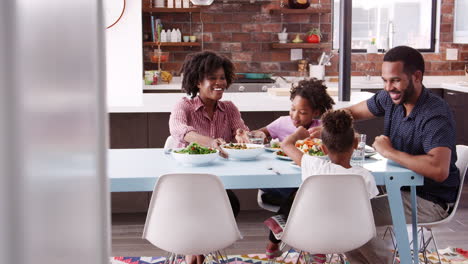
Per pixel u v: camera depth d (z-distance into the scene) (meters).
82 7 0.12
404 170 2.59
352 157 2.70
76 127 0.12
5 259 0.08
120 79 4.54
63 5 0.11
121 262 3.43
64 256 0.11
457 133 6.36
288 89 4.87
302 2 7.18
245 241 3.82
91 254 0.13
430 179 2.76
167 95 5.00
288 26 7.41
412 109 2.70
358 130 4.56
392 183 2.56
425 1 7.38
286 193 3.10
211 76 3.07
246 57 7.42
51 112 0.10
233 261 3.43
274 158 2.90
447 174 2.53
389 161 2.79
